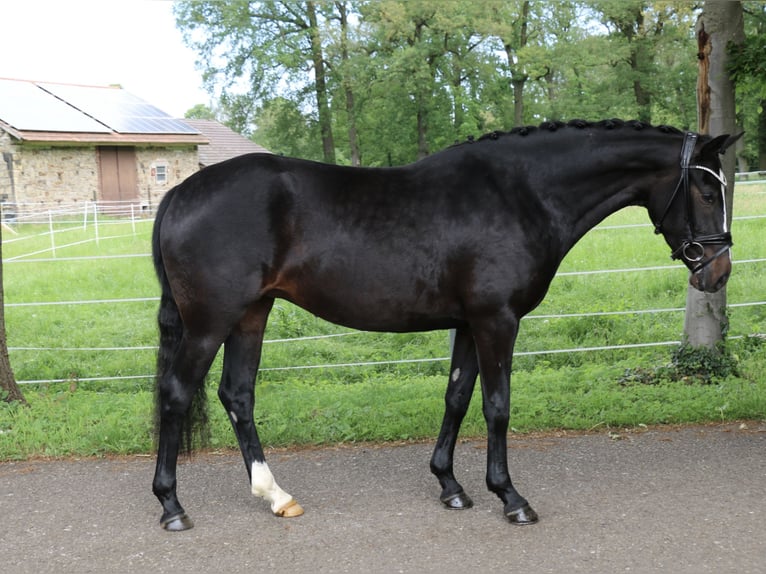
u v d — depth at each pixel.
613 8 29.59
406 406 5.33
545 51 31.52
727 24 5.74
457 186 3.57
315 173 3.59
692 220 3.64
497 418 3.55
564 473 4.21
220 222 3.46
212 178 3.55
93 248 13.29
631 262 10.20
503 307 3.51
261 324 3.88
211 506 3.90
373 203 3.54
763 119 28.47
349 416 5.13
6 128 21.48
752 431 4.82
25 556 3.33
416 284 3.53
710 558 3.14
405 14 30.38
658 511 3.64
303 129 34.78
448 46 32.06
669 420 5.06
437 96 32.69
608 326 7.67
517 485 4.05
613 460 4.39
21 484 4.22
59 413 5.38
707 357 5.98
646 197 3.78
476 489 4.05
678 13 28.50
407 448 4.74
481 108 33.47
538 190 3.62
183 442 3.71
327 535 3.50
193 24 32.31
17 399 5.60
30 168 22.30
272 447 4.81
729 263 3.63
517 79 33.53
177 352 3.62
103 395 6.00
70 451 4.73
